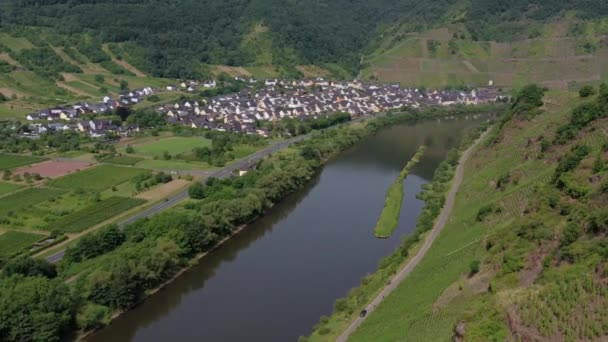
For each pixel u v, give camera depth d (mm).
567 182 167250
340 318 160875
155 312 176500
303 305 179375
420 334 132500
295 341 160500
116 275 175750
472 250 167500
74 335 161000
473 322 120250
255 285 192375
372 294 169000
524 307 118188
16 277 169750
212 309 177625
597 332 108188
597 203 148500
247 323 169875
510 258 142875
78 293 168500
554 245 141750
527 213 170250
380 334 141875
